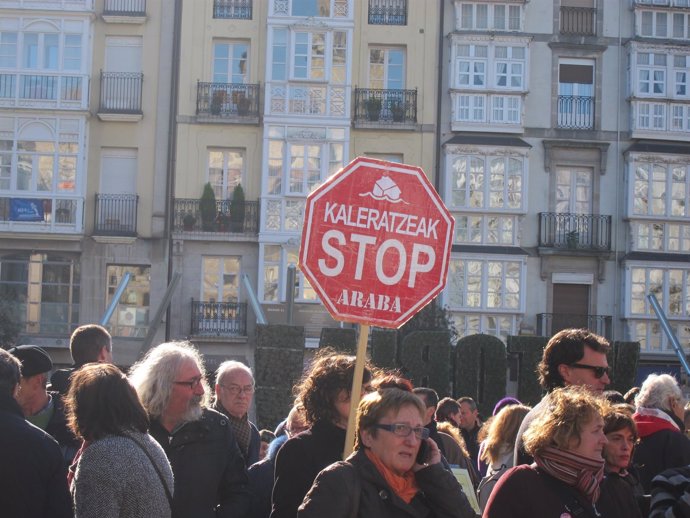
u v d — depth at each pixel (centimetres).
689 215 4488
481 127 4431
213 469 791
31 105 4309
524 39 4453
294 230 4331
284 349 2559
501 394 2898
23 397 906
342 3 4412
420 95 4450
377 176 804
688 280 4453
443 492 614
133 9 4406
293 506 746
